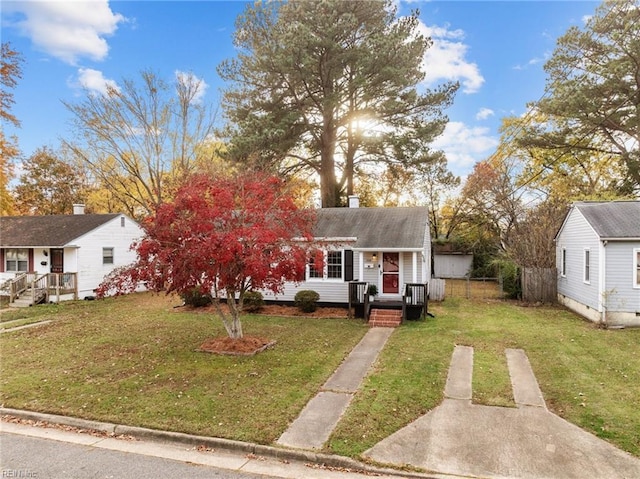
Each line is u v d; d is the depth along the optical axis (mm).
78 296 20484
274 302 17203
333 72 22469
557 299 18094
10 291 19078
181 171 24938
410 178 32000
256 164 20422
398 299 15250
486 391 7520
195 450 5605
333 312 15727
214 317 14961
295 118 22297
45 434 6141
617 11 19797
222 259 8766
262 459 5367
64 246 19969
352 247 15625
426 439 5727
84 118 23750
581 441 5629
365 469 5047
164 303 18594
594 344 10680
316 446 5500
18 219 24016
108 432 6145
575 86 20281
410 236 15633
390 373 8461
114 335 12258
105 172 27891
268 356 9703
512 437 5770
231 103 24609
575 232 15914
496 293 21625
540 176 28250
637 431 5824
